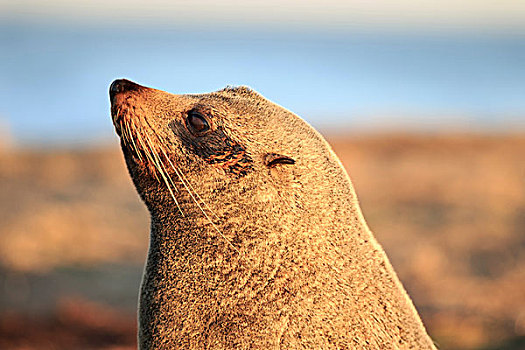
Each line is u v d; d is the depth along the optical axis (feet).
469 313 76.23
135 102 35.65
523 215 117.70
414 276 88.58
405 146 195.11
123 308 78.38
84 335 68.85
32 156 164.96
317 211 34.04
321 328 32.76
